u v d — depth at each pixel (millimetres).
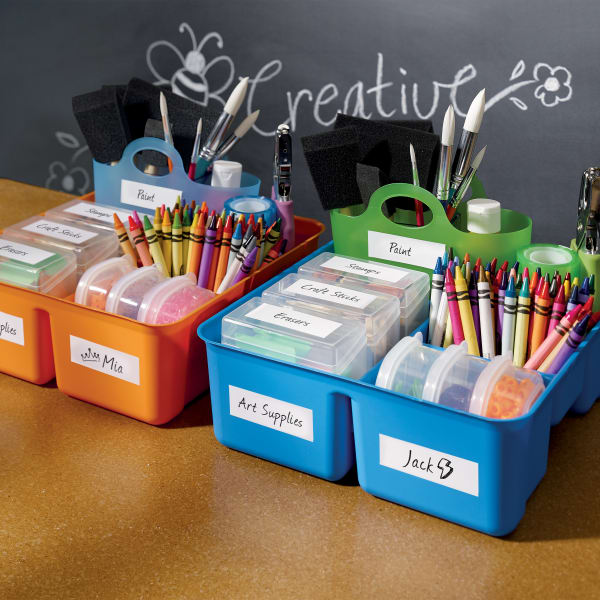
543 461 799
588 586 692
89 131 1064
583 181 847
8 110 1487
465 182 896
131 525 770
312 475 832
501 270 848
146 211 1065
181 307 875
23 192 1486
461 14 1054
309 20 1162
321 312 847
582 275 858
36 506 794
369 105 1165
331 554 733
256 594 691
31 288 921
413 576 707
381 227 925
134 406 899
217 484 823
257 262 958
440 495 750
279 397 803
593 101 1021
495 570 710
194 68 1285
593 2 976
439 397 731
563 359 790
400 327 886
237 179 1026
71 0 1343
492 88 1071
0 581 710
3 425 909
